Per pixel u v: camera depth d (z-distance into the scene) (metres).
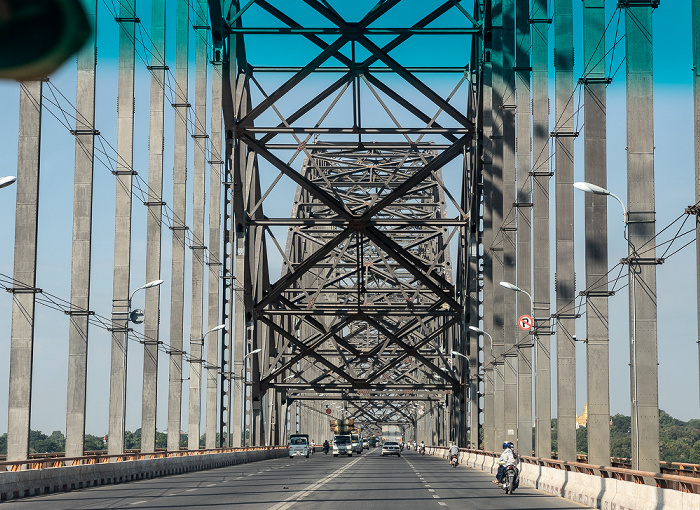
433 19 53.41
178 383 57.00
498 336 54.84
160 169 54.03
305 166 80.56
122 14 48.53
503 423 53.84
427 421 152.88
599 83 34.00
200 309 62.09
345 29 51.97
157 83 54.50
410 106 55.12
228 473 44.44
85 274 40.00
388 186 81.00
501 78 53.34
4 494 23.94
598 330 32.56
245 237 61.19
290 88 53.41
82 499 23.88
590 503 22.30
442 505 21.64
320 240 76.06
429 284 64.06
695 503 15.13
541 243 42.88
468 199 62.53
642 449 26.88
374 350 73.62
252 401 76.25
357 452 116.06
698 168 23.69
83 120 41.19
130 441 176.25
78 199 40.69
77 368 39.25
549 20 44.41
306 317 70.81
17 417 33.62
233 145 54.91
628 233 28.23
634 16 29.22
